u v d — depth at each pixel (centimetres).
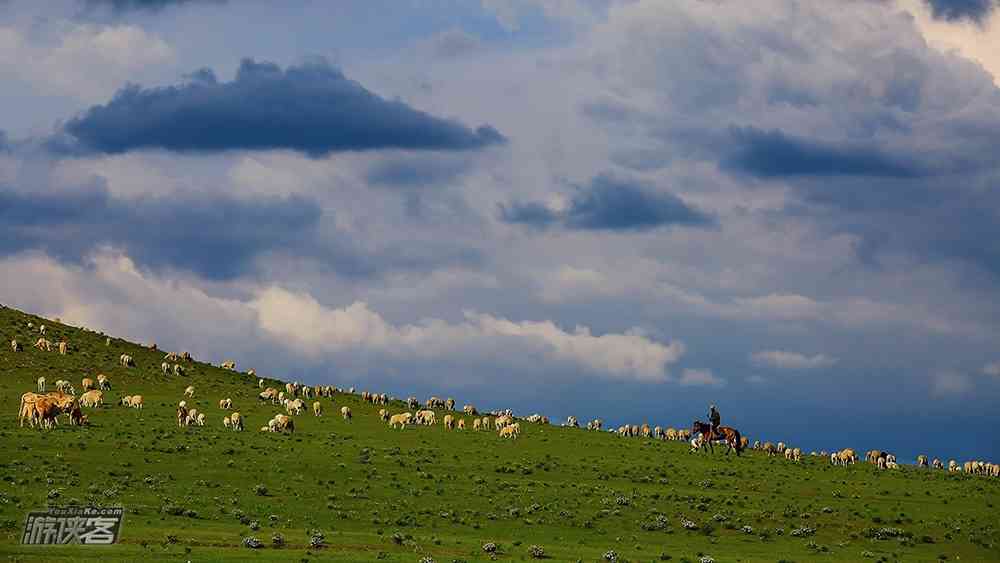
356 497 7306
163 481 7238
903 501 8738
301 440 9438
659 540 6825
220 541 5584
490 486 8038
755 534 7231
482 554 5825
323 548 5634
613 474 9012
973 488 9700
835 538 7350
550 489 8100
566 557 5922
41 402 8838
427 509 7125
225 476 7562
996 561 7162
